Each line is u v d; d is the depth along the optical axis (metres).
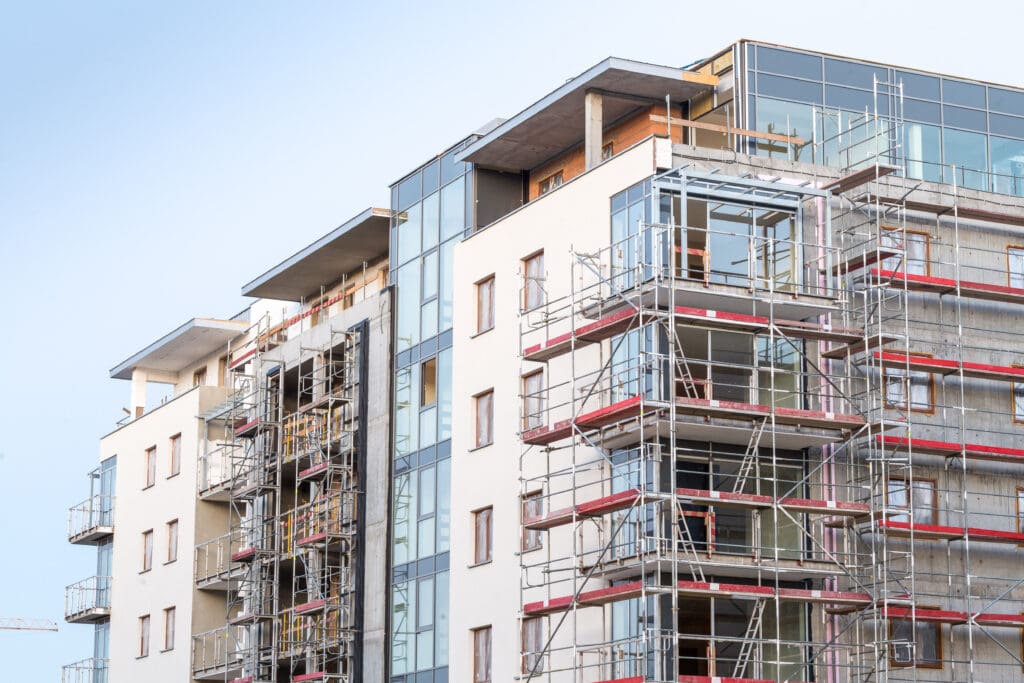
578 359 52.69
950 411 53.47
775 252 51.47
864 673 49.81
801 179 53.69
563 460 53.06
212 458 77.31
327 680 64.69
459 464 58.22
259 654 69.50
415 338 63.09
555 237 54.84
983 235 55.59
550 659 52.25
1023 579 53.09
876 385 52.62
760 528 49.94
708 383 49.81
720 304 49.94
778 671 47.19
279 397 71.38
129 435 84.75
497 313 57.41
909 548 51.84
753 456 50.41
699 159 52.06
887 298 53.12
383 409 64.06
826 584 50.12
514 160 61.25
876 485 51.38
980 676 51.94
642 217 50.84
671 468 47.72
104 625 84.12
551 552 52.81
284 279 73.88
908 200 54.53
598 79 55.12
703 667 48.53
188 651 75.50
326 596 66.75
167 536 79.25
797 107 56.12
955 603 52.00
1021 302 54.81
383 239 68.56
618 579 50.03
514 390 55.94
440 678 58.09
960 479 53.16
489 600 55.62
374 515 63.44
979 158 59.06
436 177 63.72
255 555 69.94
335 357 68.38
